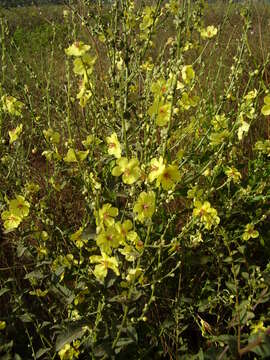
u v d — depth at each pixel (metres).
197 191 0.48
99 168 0.54
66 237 0.50
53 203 0.62
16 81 0.53
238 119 0.49
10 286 0.52
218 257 0.47
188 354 0.41
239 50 0.52
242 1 0.55
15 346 0.45
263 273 0.42
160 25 0.50
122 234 0.36
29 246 0.48
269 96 0.41
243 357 0.42
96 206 0.39
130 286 0.39
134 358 0.43
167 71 0.44
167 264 0.50
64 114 0.56
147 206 0.35
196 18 0.48
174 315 0.44
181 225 0.58
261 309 0.48
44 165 0.74
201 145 0.53
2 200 0.47
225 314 0.48
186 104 0.43
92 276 0.46
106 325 0.42
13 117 0.57
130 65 0.53
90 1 0.52
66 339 0.39
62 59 0.92
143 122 0.47
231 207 0.54
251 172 0.59
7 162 0.52
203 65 0.52
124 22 0.49
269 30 0.99
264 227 0.56
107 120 0.48
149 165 0.38
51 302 0.50
